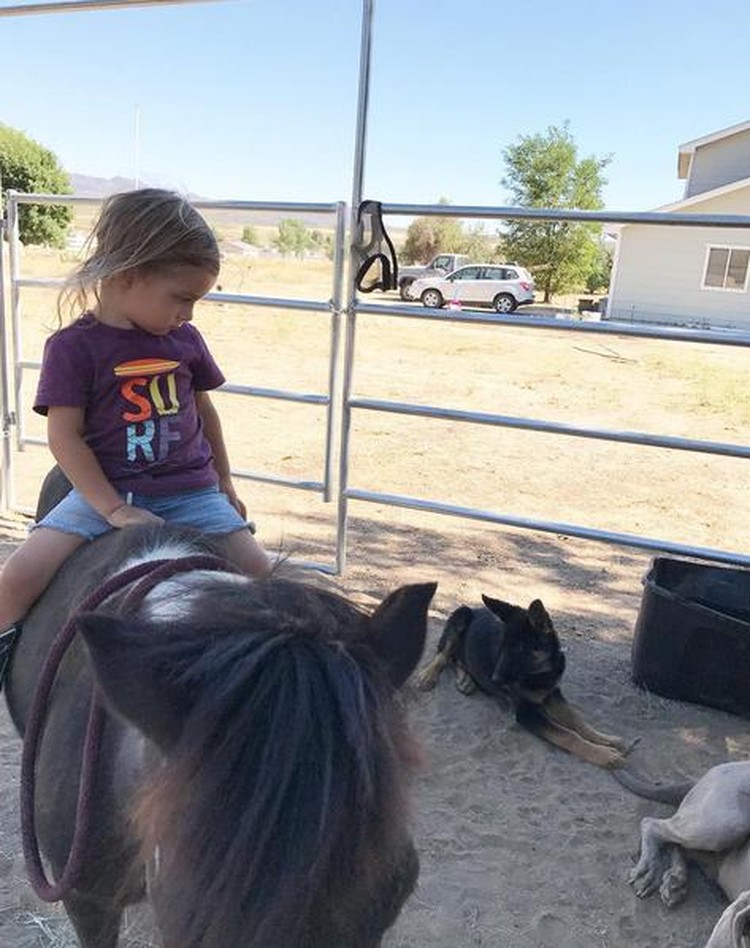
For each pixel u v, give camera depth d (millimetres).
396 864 1066
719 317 24719
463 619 3678
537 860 2621
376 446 7586
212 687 981
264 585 1187
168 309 1784
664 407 10508
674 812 2865
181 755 958
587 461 7430
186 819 938
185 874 934
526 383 11781
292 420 8453
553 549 5195
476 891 2480
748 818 2367
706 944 2230
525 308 26719
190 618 1087
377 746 988
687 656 3500
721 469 7344
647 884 2500
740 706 3471
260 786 922
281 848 905
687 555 3695
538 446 7902
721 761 3184
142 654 1007
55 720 1469
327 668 1000
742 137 25422
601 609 4387
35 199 4605
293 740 939
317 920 947
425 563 4816
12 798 2744
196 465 1979
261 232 27000
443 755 3111
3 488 5168
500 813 2822
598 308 27594
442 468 6938
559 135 36969
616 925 2396
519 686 3250
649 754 3207
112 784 1245
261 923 898
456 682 3598
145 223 1703
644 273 25078
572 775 3039
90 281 1733
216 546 1623
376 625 1146
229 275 22453
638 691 3633
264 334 15117
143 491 1875
